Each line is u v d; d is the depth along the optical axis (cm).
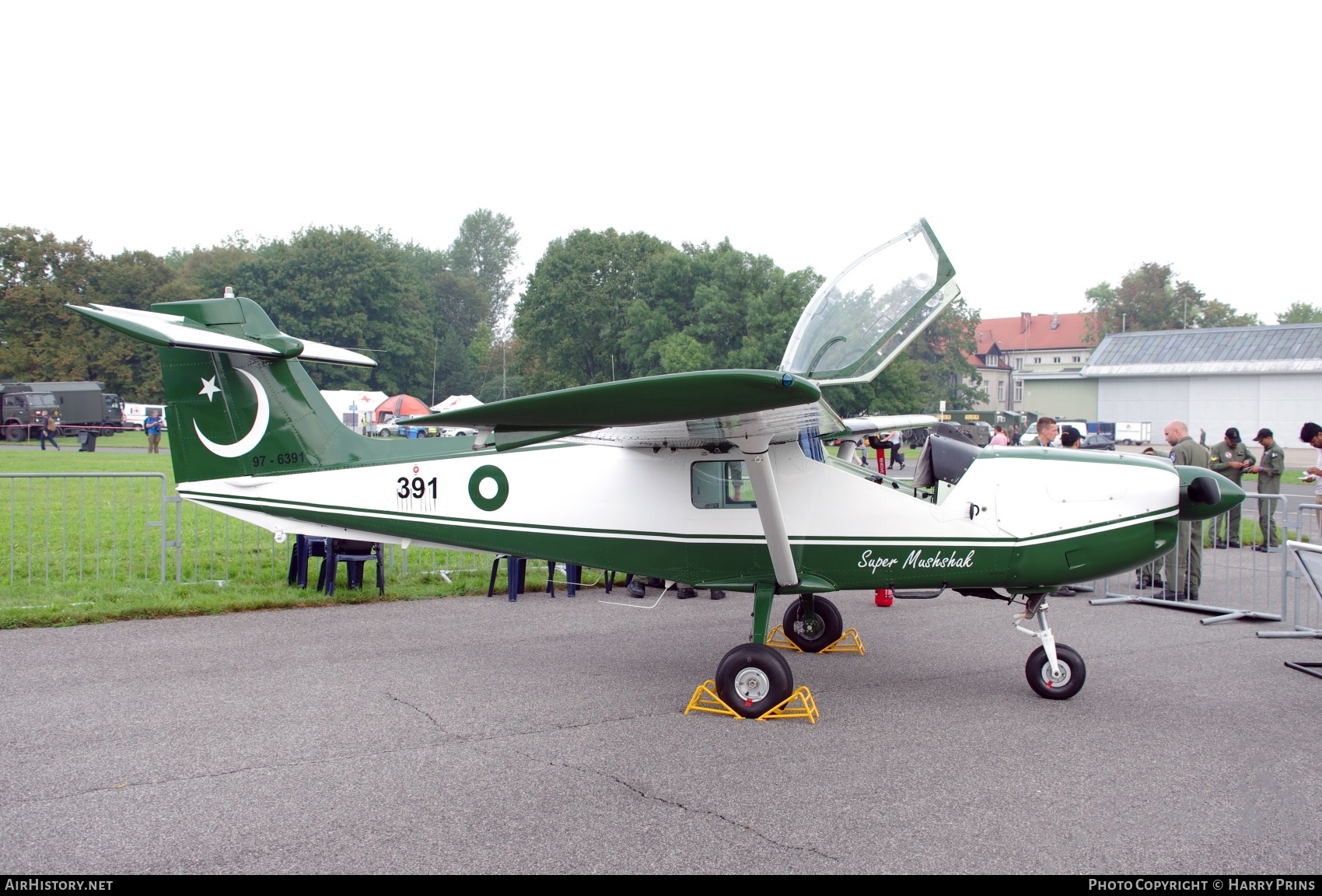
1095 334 8769
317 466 621
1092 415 4653
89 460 2308
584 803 362
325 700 497
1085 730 463
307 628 672
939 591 600
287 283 6400
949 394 7538
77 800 357
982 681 557
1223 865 311
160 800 358
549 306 5647
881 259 607
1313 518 1315
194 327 612
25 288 5250
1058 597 856
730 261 4969
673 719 474
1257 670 588
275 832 330
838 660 608
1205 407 4159
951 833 336
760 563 544
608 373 5697
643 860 312
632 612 753
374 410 4256
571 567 821
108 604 697
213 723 454
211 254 7500
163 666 559
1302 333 3988
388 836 329
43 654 581
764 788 380
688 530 551
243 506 630
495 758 413
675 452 557
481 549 597
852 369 615
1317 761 417
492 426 459
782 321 4559
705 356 4666
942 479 548
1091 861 314
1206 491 509
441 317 8856
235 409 628
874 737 449
